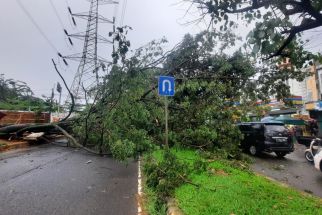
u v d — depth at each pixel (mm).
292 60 4371
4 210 5562
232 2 3850
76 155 13406
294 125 23391
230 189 6543
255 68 10844
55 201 6203
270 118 23156
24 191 6934
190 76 11539
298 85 28625
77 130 14289
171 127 11484
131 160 11852
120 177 8766
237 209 5242
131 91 10336
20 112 20531
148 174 7867
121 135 10195
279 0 3506
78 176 8805
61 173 9188
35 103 27703
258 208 5324
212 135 10664
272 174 10469
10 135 17125
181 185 7031
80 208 5781
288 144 14672
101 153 12273
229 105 11445
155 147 9594
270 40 3303
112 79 10680
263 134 14875
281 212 5199
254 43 3354
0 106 24000
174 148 11430
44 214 5398
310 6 3396
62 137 22094
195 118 11398
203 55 11234
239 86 11422
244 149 16469
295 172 10914
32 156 12891
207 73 11398
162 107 11438
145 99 11336
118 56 7941
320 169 10062
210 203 5547
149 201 6316
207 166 8680
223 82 11531
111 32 6379
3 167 9961
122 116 10445
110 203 6145
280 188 7184
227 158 11125
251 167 11867
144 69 11016
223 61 10844
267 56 4172
